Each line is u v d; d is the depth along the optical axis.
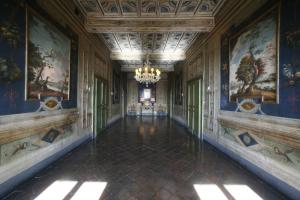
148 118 13.98
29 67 3.12
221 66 5.04
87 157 4.45
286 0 2.70
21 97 2.93
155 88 16.33
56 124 3.99
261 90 3.27
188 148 5.41
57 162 4.06
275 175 2.91
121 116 13.94
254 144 3.47
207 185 3.03
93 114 6.74
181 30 5.68
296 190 2.52
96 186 2.96
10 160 2.72
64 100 4.44
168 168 3.77
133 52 9.58
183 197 2.66
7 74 2.63
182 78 10.33
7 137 2.60
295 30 2.54
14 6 2.76
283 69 2.75
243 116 3.86
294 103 2.54
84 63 5.80
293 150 2.57
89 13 5.46
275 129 2.89
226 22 4.73
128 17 5.59
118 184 3.04
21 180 2.96
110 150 5.09
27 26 3.05
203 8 5.14
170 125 10.26
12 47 2.73
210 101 5.88
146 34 6.98
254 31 3.50
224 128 4.79
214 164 4.03
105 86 8.63
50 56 3.77
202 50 6.77
